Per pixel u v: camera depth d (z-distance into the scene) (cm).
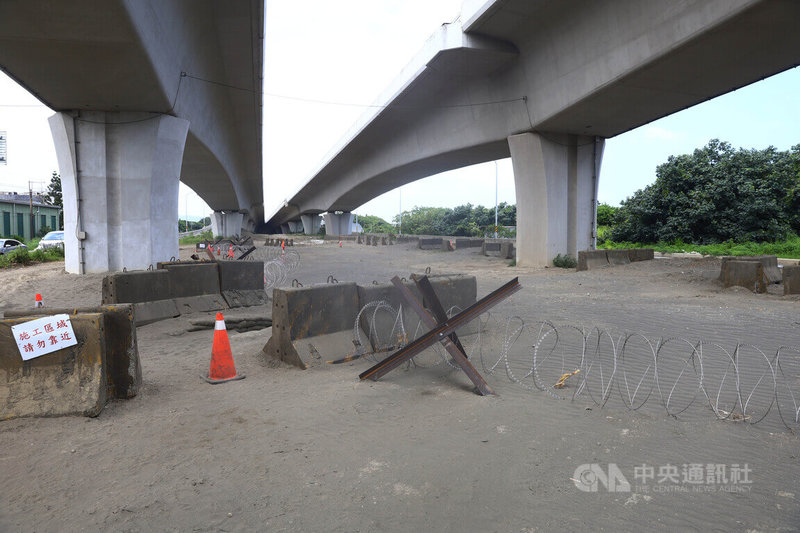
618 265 2341
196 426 510
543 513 347
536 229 2769
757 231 3859
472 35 2442
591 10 2036
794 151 4319
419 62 2814
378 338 821
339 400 587
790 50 1702
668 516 342
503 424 506
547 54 2369
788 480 389
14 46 1505
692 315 1108
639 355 761
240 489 382
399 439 475
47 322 523
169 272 1209
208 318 1183
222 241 5156
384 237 5759
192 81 2286
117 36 1461
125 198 2136
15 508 353
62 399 520
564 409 548
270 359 789
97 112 2100
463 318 649
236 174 5122
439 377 683
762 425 497
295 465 422
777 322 1009
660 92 2102
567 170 2772
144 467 418
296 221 12725
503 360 757
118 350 578
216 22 2116
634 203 4550
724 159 4284
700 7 1580
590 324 1020
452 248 4275
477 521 338
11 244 3625
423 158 3809
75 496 371
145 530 329
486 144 3072
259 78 2755
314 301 780
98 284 1830
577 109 2309
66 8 1323
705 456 433
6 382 516
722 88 2064
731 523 333
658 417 521
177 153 2262
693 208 4128
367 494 374
